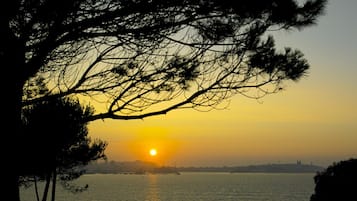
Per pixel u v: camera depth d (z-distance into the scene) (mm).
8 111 4875
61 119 7750
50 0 4418
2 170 4832
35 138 7055
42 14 4465
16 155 5051
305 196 133500
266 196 131875
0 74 4812
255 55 5055
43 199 13320
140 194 133375
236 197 125812
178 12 4926
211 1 4836
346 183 21141
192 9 4910
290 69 5082
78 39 4926
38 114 7730
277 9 4859
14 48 4695
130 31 4891
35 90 5566
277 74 5129
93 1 4699
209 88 5109
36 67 4867
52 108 7809
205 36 5047
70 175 16156
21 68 4816
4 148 4859
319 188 22438
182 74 5055
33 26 4613
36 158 7055
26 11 4438
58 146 8133
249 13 4902
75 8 4531
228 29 5000
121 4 4773
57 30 4656
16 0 4406
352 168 21266
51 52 4941
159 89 5117
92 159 15133
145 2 4801
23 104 5023
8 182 4859
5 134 4863
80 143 13750
